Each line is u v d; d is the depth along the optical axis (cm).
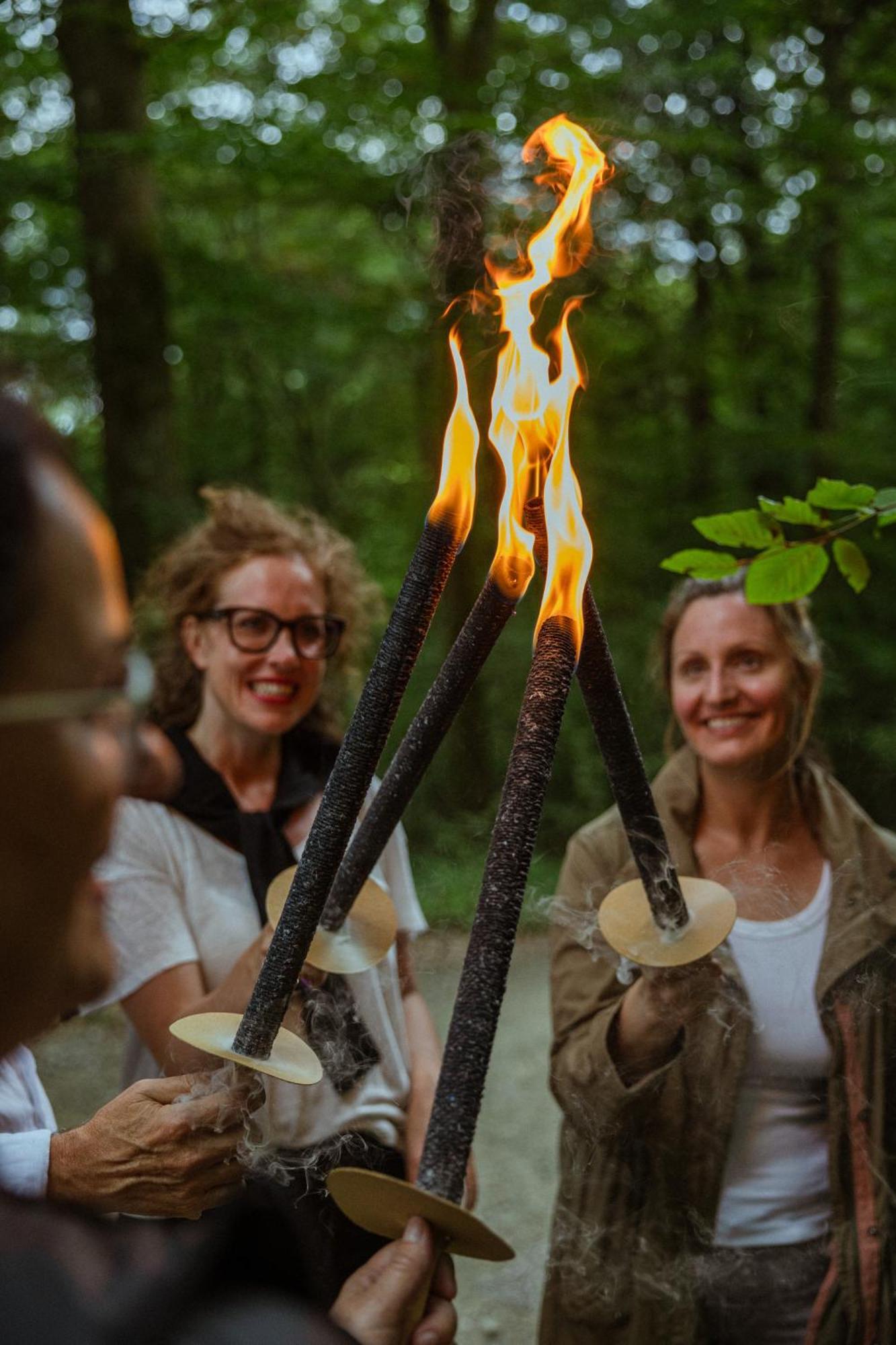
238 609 179
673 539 895
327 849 81
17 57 693
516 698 864
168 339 700
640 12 732
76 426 837
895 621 816
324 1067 150
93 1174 102
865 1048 157
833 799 174
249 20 659
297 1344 45
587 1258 160
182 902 166
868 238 859
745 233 831
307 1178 139
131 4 657
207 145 662
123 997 161
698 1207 157
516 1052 478
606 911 104
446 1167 69
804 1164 159
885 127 752
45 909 43
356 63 718
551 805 805
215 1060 140
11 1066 123
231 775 180
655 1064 149
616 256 762
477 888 677
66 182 717
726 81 730
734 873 170
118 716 45
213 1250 48
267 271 867
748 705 172
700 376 897
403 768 94
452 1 819
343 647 205
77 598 43
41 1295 43
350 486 1212
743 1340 156
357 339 974
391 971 173
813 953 161
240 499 197
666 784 179
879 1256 151
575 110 688
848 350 923
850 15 686
